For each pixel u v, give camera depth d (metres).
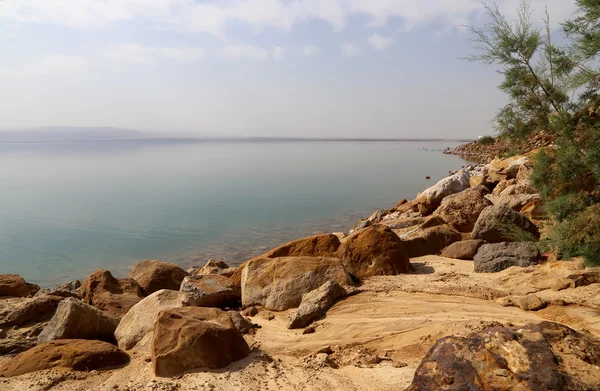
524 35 8.26
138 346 7.85
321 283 9.68
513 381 3.62
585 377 3.55
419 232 13.77
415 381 4.02
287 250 11.65
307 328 7.89
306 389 5.53
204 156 110.38
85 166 73.88
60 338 8.00
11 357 7.99
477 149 88.44
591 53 7.26
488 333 4.17
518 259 9.89
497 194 17.34
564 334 4.08
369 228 11.24
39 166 74.00
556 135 8.02
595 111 7.77
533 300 7.57
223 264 15.68
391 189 41.38
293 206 31.98
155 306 8.87
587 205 7.33
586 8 7.40
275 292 9.81
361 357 6.43
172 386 5.79
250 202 33.97
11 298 11.38
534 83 8.28
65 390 5.94
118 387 5.99
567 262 8.67
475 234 12.59
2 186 44.94
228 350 6.53
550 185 7.95
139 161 88.44
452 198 15.75
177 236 23.28
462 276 9.88
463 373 3.82
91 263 19.00
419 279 9.85
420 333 6.96
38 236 23.61
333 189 41.53
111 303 10.78
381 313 8.05
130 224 26.30
